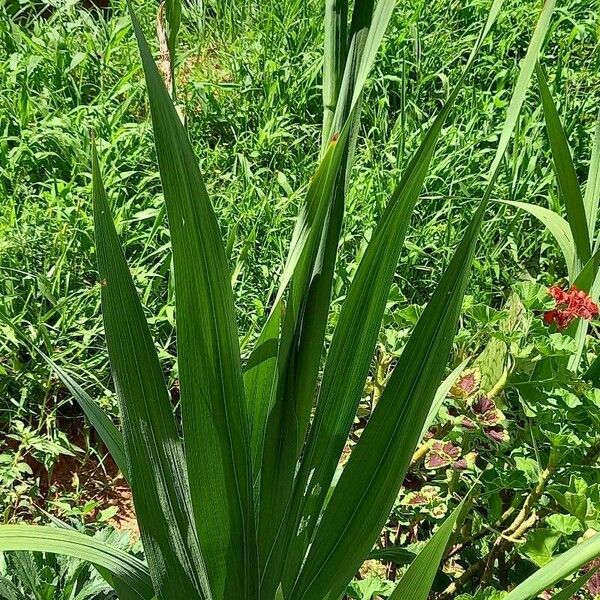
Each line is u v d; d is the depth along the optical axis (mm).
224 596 781
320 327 756
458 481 1136
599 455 1105
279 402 768
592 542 737
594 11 2754
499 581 1148
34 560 1064
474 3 2629
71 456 1491
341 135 684
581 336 1258
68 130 1936
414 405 750
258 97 2266
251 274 1714
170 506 737
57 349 1527
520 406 1193
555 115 1289
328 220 743
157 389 714
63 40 2266
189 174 618
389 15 690
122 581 768
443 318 725
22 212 1714
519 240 1957
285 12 2561
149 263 1732
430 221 1908
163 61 743
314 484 824
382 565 1293
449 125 2266
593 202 1431
